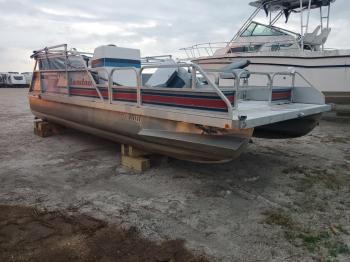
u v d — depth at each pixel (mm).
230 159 2918
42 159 4230
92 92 4184
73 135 5770
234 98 2941
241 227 2422
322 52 7109
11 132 6148
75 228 2389
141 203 2842
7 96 16781
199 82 3244
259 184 3326
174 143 3178
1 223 2459
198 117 2793
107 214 2623
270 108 3521
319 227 2424
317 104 4070
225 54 8430
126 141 3799
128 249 2121
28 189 3162
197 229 2391
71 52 4539
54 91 5199
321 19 8398
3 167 3883
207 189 3178
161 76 3531
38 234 2299
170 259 2016
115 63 4562
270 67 7719
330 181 3422
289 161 4172
